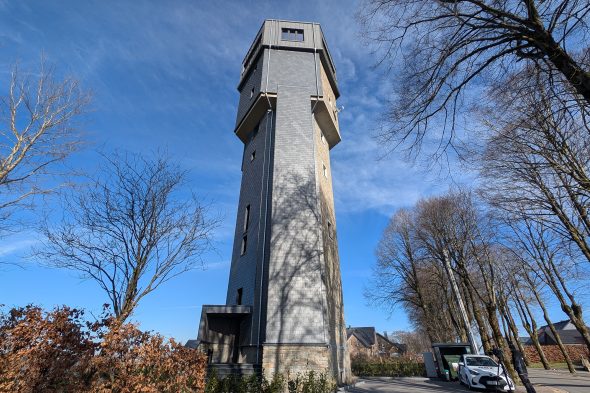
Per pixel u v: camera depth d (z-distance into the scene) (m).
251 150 23.39
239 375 13.11
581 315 18.92
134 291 9.48
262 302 16.36
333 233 22.00
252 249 18.38
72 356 5.56
